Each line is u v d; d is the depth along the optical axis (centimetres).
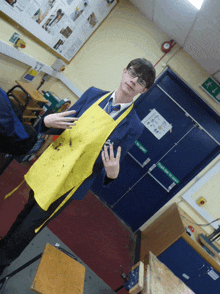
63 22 244
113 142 101
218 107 304
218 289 249
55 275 101
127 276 149
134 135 107
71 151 98
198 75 301
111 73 325
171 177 341
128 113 102
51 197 96
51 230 235
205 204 326
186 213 333
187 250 248
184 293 146
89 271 218
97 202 358
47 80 296
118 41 316
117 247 286
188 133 328
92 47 322
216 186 324
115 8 310
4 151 89
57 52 275
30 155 279
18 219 120
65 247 224
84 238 259
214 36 214
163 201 344
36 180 104
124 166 354
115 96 101
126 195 362
